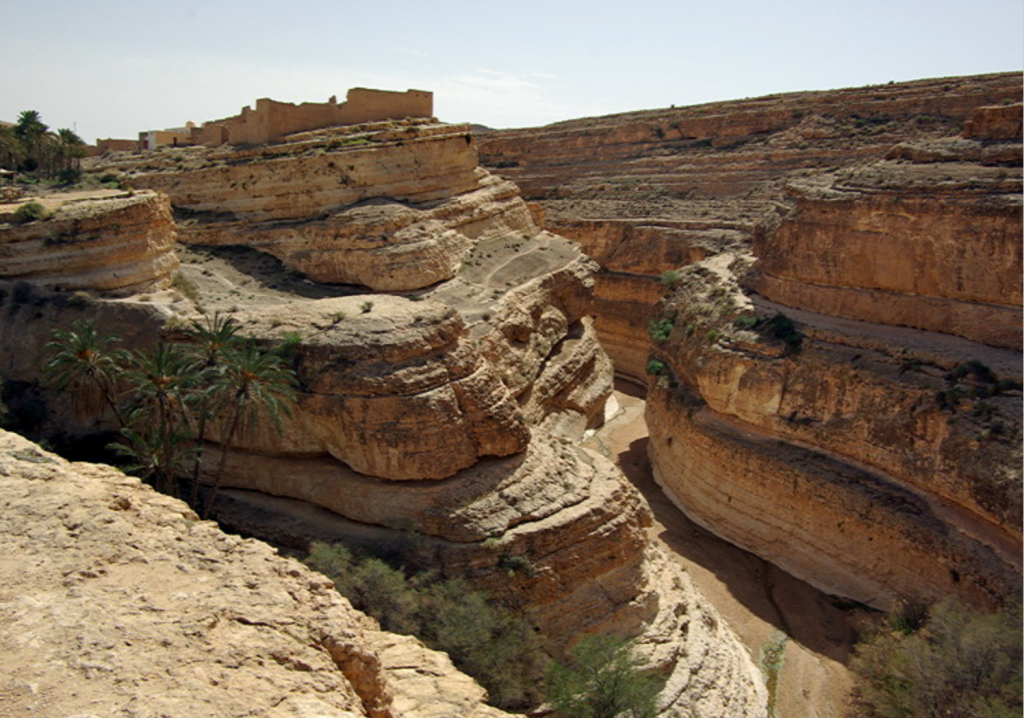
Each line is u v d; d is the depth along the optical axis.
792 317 41.00
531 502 26.78
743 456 37.91
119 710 8.94
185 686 9.60
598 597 25.80
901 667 25.44
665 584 28.14
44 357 31.92
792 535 35.84
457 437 27.42
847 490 33.66
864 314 39.31
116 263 34.78
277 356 28.17
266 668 10.45
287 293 42.97
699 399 43.41
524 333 45.62
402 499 26.95
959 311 36.12
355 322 29.73
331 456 29.33
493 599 24.70
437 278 45.09
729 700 25.56
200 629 10.76
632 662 23.05
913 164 41.12
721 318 44.09
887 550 32.12
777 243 43.97
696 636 26.88
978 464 29.81
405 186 49.59
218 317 32.34
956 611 26.41
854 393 35.38
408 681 15.29
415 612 22.78
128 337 32.25
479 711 14.85
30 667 9.45
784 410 37.88
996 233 34.78
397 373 27.69
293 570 12.94
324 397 28.16
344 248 44.62
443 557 25.31
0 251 33.56
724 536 38.50
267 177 49.00
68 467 15.48
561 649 24.89
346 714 9.92
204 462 30.67
